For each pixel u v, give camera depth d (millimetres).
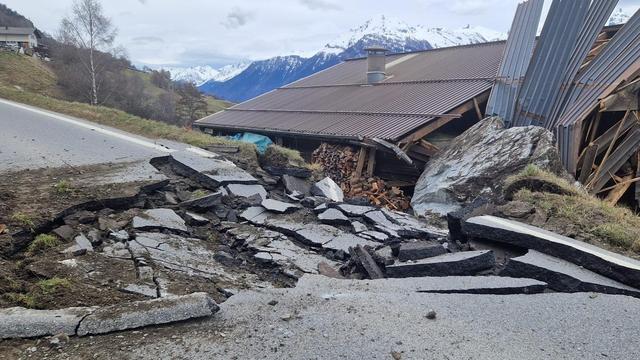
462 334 3688
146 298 4238
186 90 56469
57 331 3445
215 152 10562
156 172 7832
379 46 20812
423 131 13930
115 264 4820
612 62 11961
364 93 19766
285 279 5430
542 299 4422
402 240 6730
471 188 10523
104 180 7145
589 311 4152
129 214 6188
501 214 6695
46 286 4055
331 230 6934
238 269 5543
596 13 12570
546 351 3473
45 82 37531
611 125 12602
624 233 5820
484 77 16500
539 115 13086
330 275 5461
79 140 10289
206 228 6617
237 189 8016
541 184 7551
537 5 16203
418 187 12227
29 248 4844
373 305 4199
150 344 3389
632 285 4715
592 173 11773
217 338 3500
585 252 5051
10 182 6703
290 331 3646
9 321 3426
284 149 11211
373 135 14000
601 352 3477
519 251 5723
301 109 20312
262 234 6582
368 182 13414
